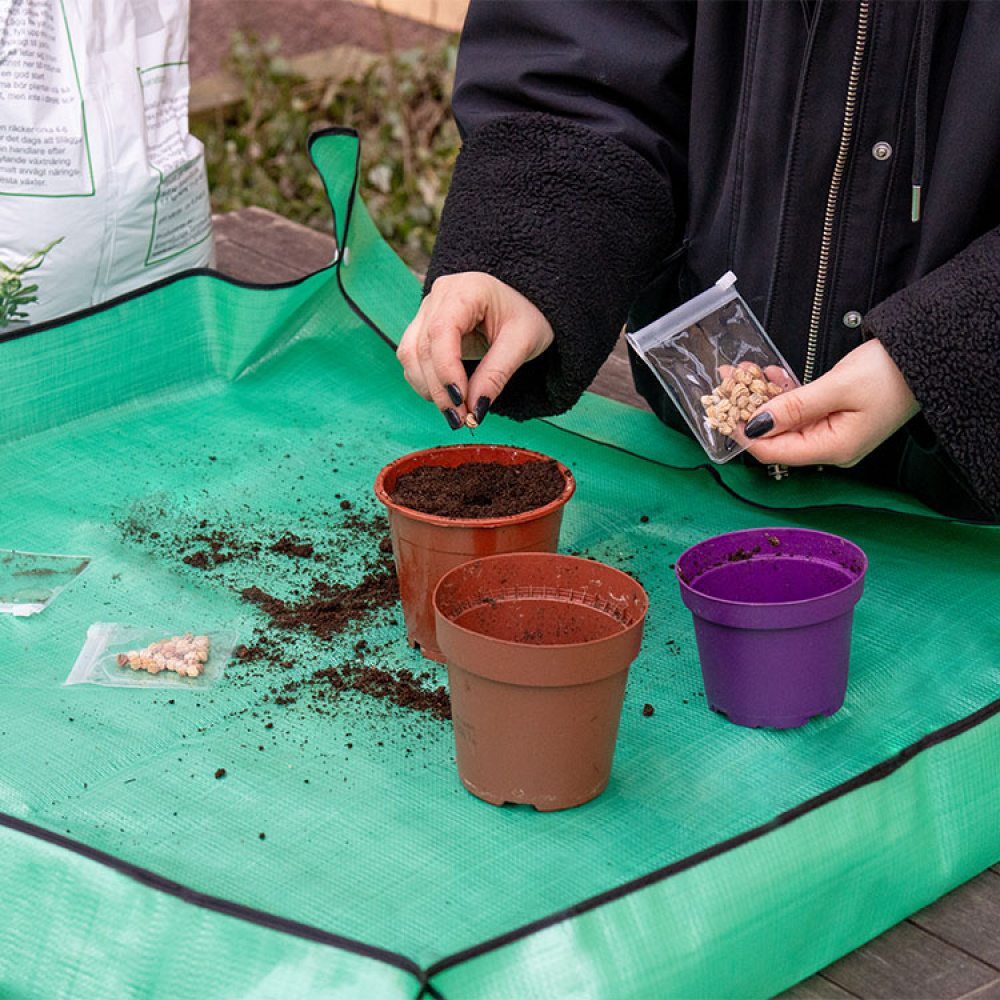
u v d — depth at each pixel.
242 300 1.92
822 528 1.66
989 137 1.45
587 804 1.32
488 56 1.63
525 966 1.19
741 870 1.25
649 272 1.60
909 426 1.54
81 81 1.81
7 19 1.74
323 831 1.30
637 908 1.22
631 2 1.57
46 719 1.41
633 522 1.68
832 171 1.52
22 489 1.74
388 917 1.23
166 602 1.55
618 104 1.60
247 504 1.71
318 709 1.42
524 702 1.27
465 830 1.30
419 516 1.42
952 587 1.57
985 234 1.46
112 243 1.86
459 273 1.50
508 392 1.59
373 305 1.96
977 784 1.35
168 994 1.21
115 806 1.32
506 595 1.35
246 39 3.36
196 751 1.38
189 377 1.94
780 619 1.35
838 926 1.28
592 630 1.34
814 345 1.59
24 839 1.26
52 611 1.54
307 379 1.96
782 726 1.39
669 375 1.58
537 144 1.54
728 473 1.74
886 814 1.31
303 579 1.59
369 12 3.63
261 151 3.14
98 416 1.88
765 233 1.58
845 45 1.48
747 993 1.25
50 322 1.82
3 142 1.77
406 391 1.93
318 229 2.95
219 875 1.26
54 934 1.24
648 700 1.43
